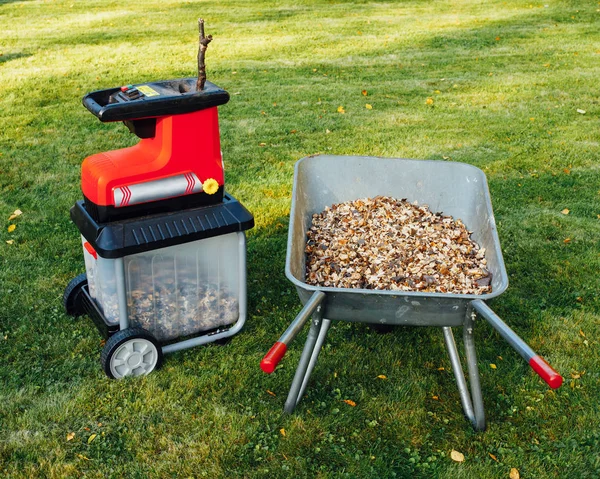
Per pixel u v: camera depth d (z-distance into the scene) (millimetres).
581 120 4895
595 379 2488
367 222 2670
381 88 5676
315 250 2561
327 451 2207
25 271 3020
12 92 5492
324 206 2768
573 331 2727
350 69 6293
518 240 3311
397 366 2547
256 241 3309
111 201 2248
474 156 4215
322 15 9008
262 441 2236
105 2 10188
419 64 6473
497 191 3779
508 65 6422
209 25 8398
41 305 2818
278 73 6129
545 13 8781
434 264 2438
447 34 7754
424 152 4266
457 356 2322
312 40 7516
